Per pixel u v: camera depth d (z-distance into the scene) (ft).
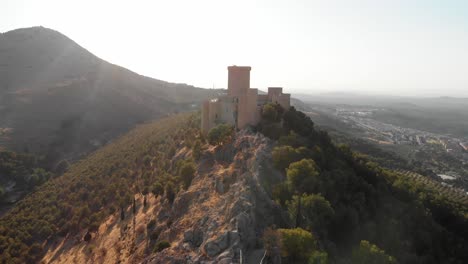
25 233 232.73
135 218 197.06
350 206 167.02
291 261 112.68
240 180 160.15
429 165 652.89
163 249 134.31
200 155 218.38
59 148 533.96
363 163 265.95
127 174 289.53
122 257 159.33
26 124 563.89
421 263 162.81
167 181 206.90
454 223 256.32
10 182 399.44
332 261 127.95
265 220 137.59
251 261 112.68
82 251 193.47
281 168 177.17
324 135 253.03
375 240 162.20
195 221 144.05
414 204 224.12
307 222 136.46
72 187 302.25
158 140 344.28
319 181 163.32
